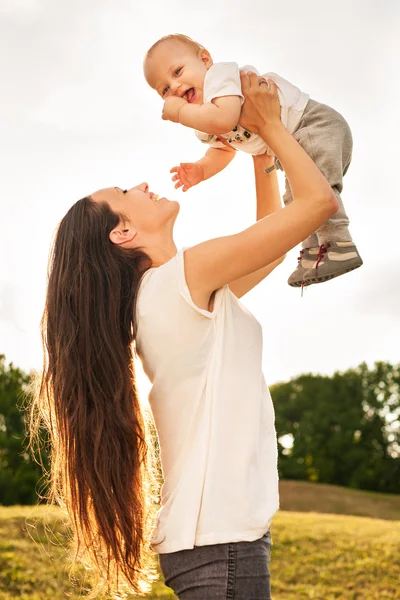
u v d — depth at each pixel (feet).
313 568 37.24
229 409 7.84
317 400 157.69
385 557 38.73
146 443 8.95
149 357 8.32
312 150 9.02
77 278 8.69
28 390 9.93
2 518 39.50
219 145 10.26
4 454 117.08
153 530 8.00
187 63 10.28
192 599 7.57
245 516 7.53
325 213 7.89
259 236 7.80
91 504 8.59
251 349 8.20
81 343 8.55
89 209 8.95
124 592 9.11
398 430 152.97
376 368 157.38
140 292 8.43
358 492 108.68
